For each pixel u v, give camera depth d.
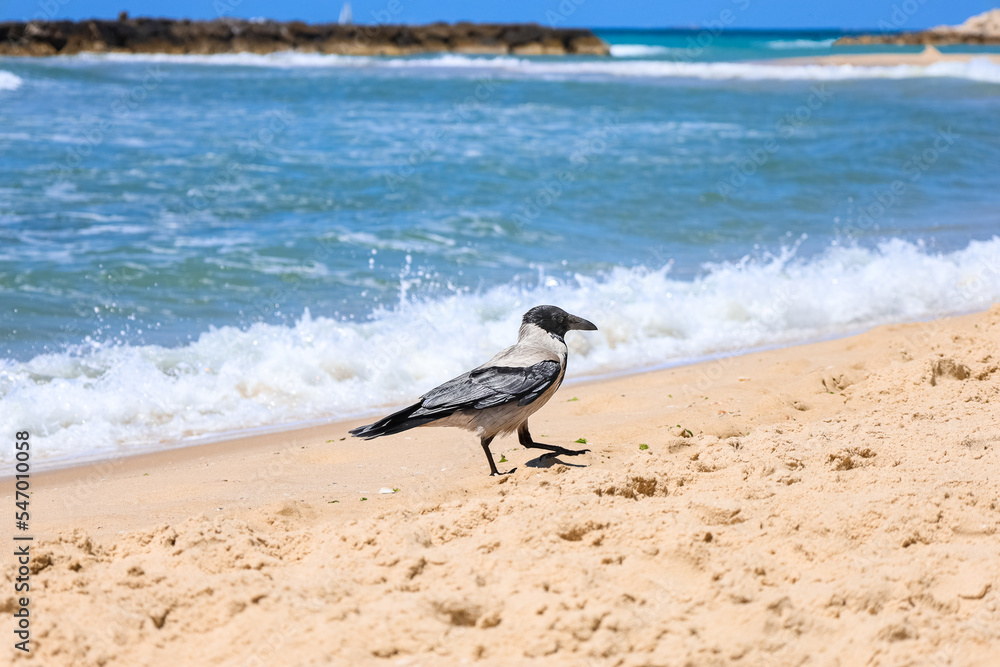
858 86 47.19
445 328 11.92
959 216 19.98
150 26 69.75
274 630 4.05
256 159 22.88
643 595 4.31
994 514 5.11
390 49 74.31
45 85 39.50
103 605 4.33
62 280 13.34
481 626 4.05
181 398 9.80
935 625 3.97
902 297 14.21
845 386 8.97
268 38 71.75
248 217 17.64
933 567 4.50
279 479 7.32
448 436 8.54
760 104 39.19
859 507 5.22
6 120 27.47
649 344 12.41
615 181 22.22
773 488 5.79
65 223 16.44
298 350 10.88
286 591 4.40
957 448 6.38
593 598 4.21
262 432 9.16
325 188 20.23
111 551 5.30
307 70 55.22
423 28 76.50
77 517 6.42
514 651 3.85
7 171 20.16
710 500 5.43
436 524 5.27
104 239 15.58
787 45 90.25
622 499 5.65
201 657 3.98
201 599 4.39
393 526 5.24
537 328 7.14
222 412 9.75
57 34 65.69
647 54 77.75
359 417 9.70
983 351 9.50
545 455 7.23
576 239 17.31
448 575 4.59
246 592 4.40
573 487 5.78
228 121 29.67
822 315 13.55
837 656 3.83
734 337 12.78
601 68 58.34
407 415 6.36
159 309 12.49
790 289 13.95
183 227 16.69
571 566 4.50
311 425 9.40
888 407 8.07
